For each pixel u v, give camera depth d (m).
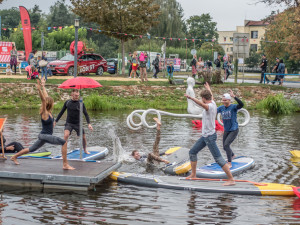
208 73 27.61
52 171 7.88
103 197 7.15
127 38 32.66
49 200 6.94
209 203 6.87
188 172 8.93
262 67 29.36
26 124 15.37
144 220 6.04
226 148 9.08
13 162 8.59
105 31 32.12
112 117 18.44
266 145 12.15
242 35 28.23
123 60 32.78
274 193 7.36
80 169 8.11
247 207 6.69
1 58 31.55
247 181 7.93
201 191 7.52
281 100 22.42
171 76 29.86
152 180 8.00
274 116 20.55
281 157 10.50
